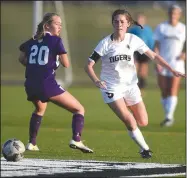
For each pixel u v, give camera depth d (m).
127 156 29.34
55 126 43.25
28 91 28.38
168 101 44.59
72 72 90.94
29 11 110.44
